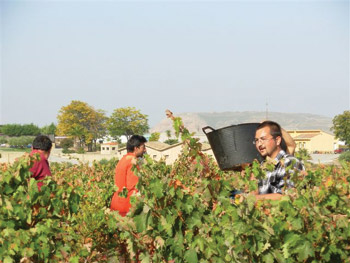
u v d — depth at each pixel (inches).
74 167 463.5
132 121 5157.5
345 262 133.8
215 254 131.5
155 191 132.6
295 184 139.4
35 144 208.8
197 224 133.3
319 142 4099.4
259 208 131.5
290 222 129.9
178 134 141.3
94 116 5388.8
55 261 163.9
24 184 165.8
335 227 131.2
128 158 233.0
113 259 203.3
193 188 141.9
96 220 213.9
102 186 355.9
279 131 157.2
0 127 7175.2
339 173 151.5
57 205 171.8
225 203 133.3
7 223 157.2
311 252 127.0
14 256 160.7
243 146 181.5
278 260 129.7
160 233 138.7
